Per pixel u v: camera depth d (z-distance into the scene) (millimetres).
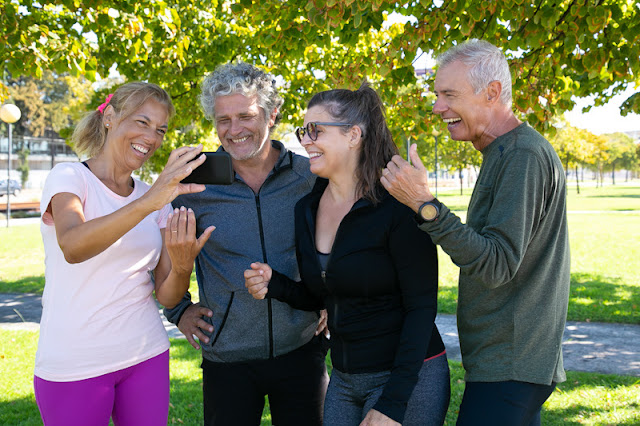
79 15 5488
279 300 2199
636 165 78875
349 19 4016
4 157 46562
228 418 2404
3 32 4441
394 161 1722
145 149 2090
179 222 1984
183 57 5617
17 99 45000
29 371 5125
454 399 4258
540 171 1777
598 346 5562
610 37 4043
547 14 3664
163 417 2119
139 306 2080
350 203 1987
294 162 2459
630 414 3924
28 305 8078
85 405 1921
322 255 2016
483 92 1935
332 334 2027
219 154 1899
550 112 4098
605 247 12766
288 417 2461
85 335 1934
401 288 1877
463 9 3867
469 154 31031
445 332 6121
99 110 2121
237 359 2396
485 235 1792
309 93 6727
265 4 4074
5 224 22312
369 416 1778
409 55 4055
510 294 1860
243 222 2379
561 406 4090
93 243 1701
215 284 2406
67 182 1899
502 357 1857
